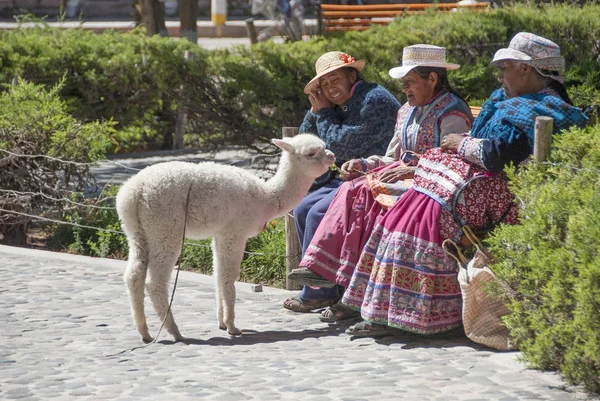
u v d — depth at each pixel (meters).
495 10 23.78
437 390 8.22
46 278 13.45
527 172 9.16
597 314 7.71
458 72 20.55
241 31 50.19
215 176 10.21
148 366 9.16
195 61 21.27
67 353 9.64
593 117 10.22
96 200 16.80
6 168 16.94
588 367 8.03
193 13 32.91
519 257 8.88
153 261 10.08
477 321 9.58
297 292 12.73
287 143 10.57
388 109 11.61
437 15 23.55
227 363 9.23
